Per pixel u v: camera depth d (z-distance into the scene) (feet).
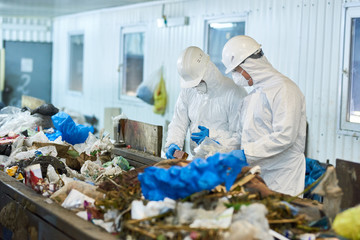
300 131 9.05
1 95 30.91
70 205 6.60
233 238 4.92
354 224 5.16
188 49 10.41
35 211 6.93
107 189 6.86
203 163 5.71
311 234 5.58
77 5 23.54
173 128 11.18
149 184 6.02
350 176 6.56
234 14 16.81
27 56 31.14
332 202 5.88
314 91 14.29
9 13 29.04
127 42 23.40
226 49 9.39
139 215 5.53
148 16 21.40
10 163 9.68
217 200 5.64
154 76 20.36
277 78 9.04
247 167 6.84
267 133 9.10
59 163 8.78
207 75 10.24
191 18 18.83
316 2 14.07
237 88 10.60
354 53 13.34
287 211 5.80
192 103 11.02
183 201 5.68
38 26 31.37
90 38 26.66
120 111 23.68
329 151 13.99
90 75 26.81
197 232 5.00
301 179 9.15
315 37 14.17
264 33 15.72
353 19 13.24
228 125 10.71
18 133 12.13
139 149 10.47
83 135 12.03
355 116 13.44
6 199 8.02
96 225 5.94
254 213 5.26
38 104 15.28
